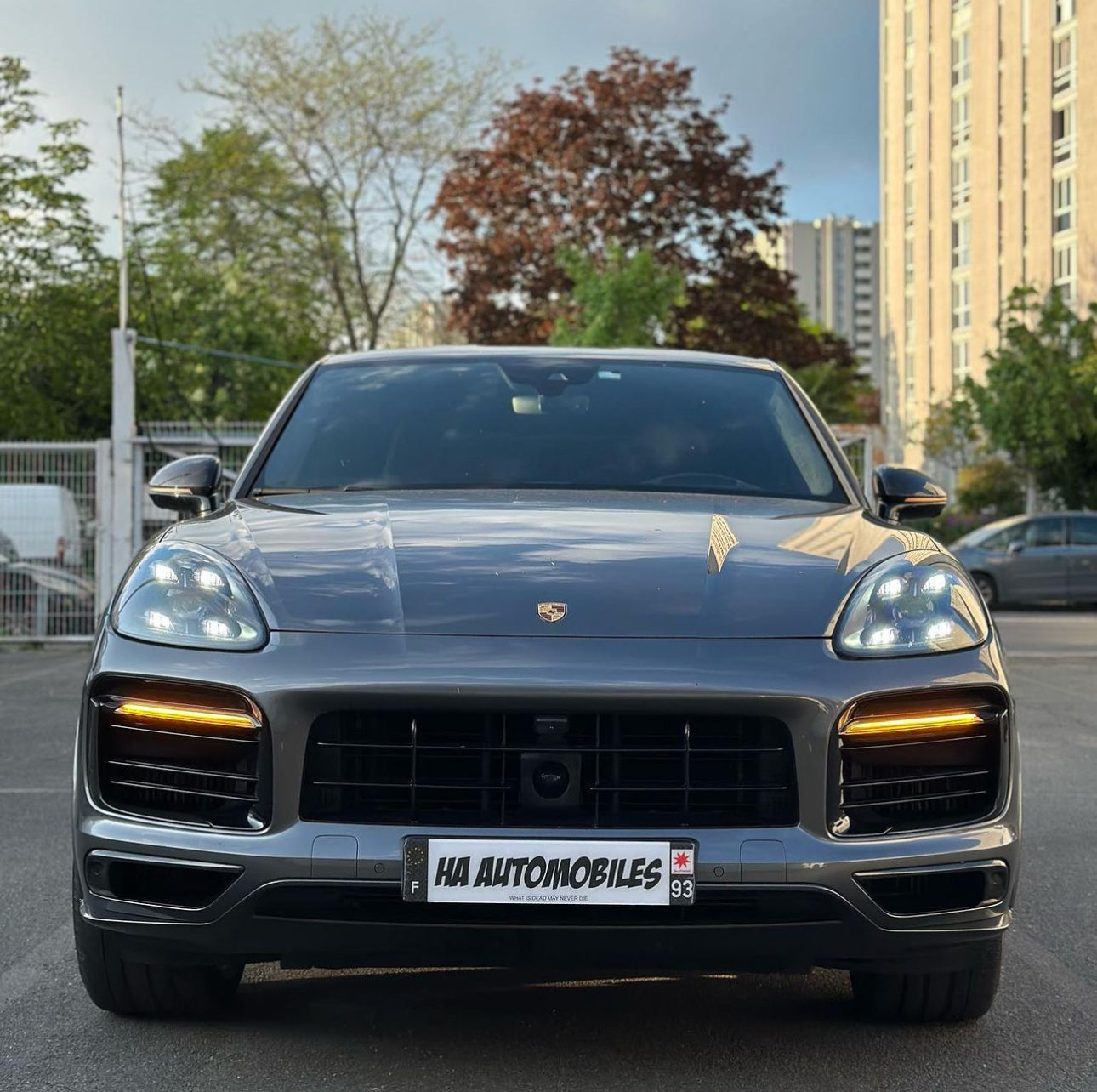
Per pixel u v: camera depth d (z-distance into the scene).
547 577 3.25
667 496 4.02
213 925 3.00
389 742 3.01
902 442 57.56
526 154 30.11
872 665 3.06
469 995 3.72
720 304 30.52
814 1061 3.26
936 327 54.12
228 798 3.04
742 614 3.13
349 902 2.98
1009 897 3.14
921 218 55.41
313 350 34.34
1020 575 21.39
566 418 4.46
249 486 4.21
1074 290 44.25
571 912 2.94
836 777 2.99
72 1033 3.43
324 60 33.75
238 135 33.66
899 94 57.47
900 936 3.02
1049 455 32.38
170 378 27.69
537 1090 3.07
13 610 13.79
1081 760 7.62
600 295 25.66
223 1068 3.20
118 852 3.07
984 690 3.12
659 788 2.99
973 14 50.12
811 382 57.91
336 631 3.07
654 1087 3.10
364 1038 3.39
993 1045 3.38
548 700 2.94
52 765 7.39
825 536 3.61
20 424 27.61
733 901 2.96
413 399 4.56
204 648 3.09
